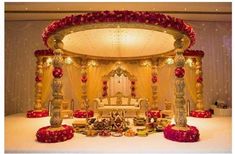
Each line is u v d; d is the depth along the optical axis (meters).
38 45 7.93
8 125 5.38
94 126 4.74
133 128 4.94
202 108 6.76
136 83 7.54
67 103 6.73
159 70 7.62
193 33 4.11
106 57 7.53
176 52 4.09
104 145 3.63
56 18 7.80
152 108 6.97
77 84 7.50
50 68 7.02
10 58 7.93
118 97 7.23
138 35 4.71
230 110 6.92
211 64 7.90
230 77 7.91
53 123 4.04
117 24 3.75
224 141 3.85
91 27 3.85
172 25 3.73
